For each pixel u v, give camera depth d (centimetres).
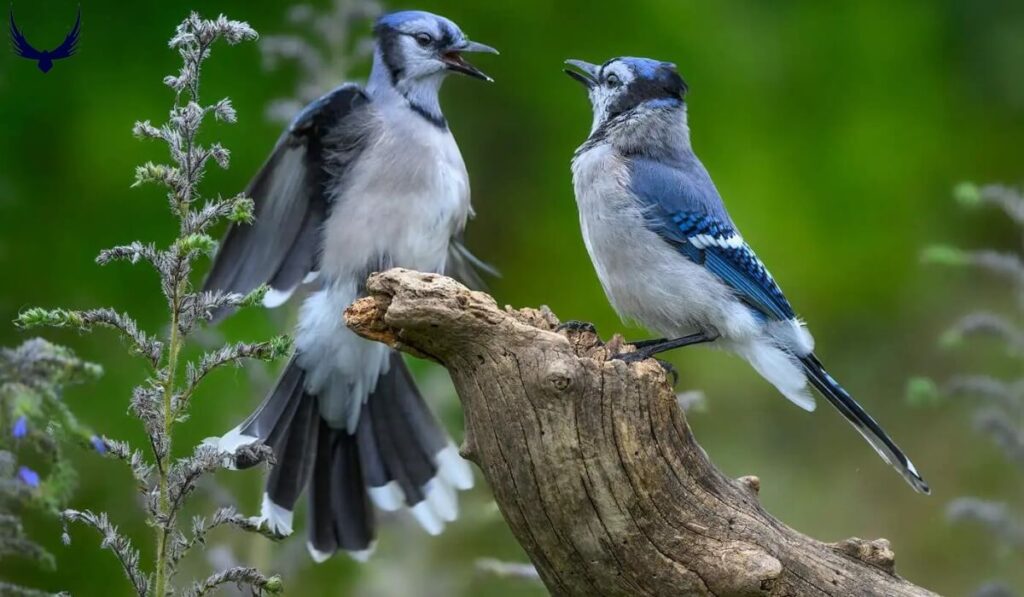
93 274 1470
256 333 1362
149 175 714
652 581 725
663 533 721
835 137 1691
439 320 711
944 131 1705
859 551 751
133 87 1534
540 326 779
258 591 720
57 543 1262
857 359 1652
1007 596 1061
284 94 1543
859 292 1673
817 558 741
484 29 1647
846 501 1507
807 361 969
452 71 1056
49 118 1518
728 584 718
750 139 1662
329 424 1022
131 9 1552
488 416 723
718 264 959
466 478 1026
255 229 994
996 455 1485
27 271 1472
